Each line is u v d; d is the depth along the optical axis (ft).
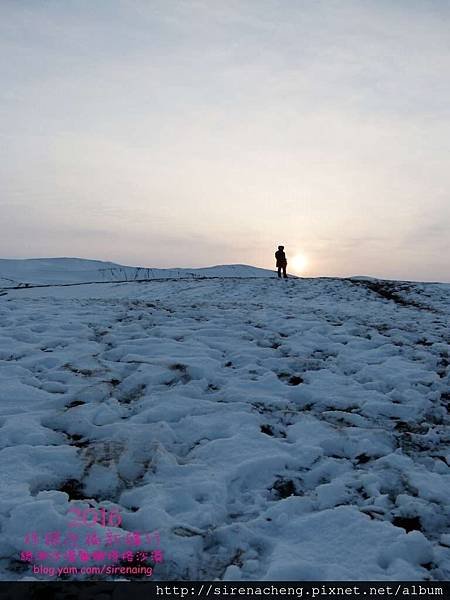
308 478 15.23
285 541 11.87
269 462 15.58
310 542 11.84
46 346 28.04
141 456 15.56
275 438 17.69
